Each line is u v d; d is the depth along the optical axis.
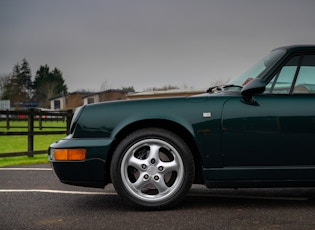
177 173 3.72
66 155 3.73
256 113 3.70
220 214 3.58
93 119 3.78
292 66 3.84
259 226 3.17
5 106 78.19
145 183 3.72
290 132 3.68
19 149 13.62
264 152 3.68
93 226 3.27
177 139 3.71
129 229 3.15
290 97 3.74
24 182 5.84
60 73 133.62
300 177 3.68
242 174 3.68
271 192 4.67
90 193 4.81
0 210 3.91
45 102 99.19
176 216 3.52
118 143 3.84
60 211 3.84
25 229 3.22
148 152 3.78
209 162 3.70
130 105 3.78
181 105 3.74
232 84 4.11
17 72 130.38
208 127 3.69
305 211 3.66
